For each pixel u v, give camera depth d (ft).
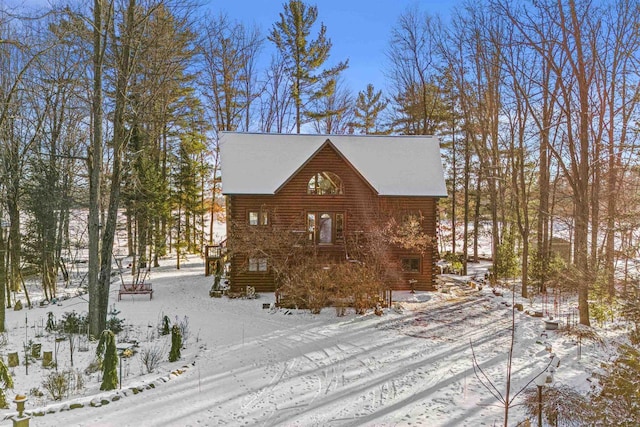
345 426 33.40
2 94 65.10
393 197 86.07
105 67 59.31
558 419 30.73
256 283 84.33
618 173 69.15
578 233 68.44
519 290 88.43
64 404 34.94
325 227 88.63
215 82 124.57
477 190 127.13
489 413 34.71
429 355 49.37
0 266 59.36
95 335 56.34
